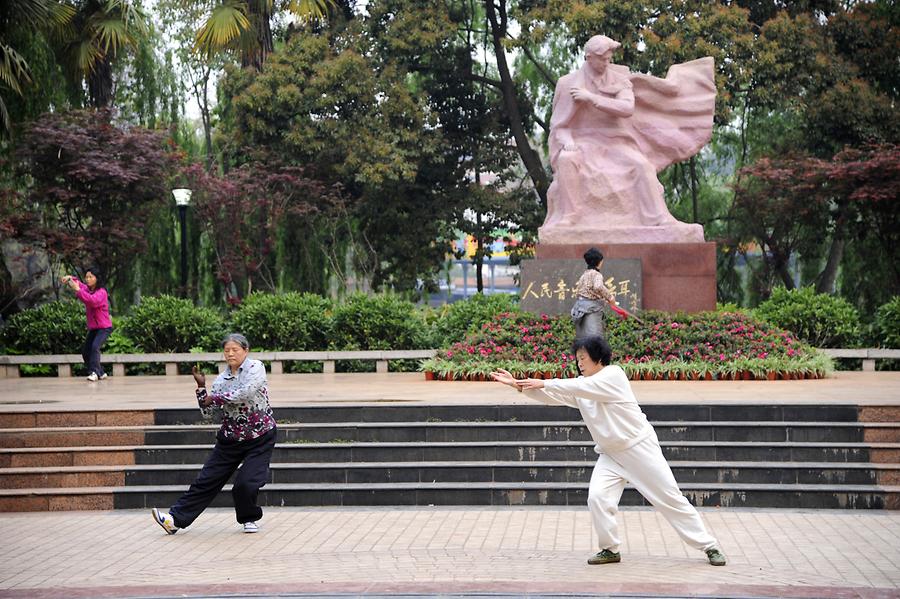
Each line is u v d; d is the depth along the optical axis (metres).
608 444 6.97
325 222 25.73
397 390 12.83
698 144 16.53
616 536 7.07
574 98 16.22
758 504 9.29
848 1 27.05
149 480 9.99
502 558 7.39
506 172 28.36
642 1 23.52
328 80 24.08
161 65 25.38
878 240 24.88
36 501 9.71
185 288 20.62
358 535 8.30
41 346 17.91
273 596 6.50
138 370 17.83
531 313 15.25
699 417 10.45
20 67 20.05
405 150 24.55
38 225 21.22
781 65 23.94
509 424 10.32
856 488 9.21
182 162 23.06
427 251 27.16
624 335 14.63
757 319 15.16
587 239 15.79
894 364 16.81
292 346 17.81
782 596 6.31
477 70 29.22
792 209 24.03
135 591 6.69
